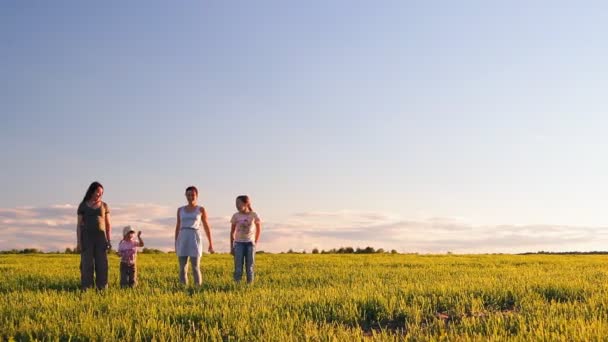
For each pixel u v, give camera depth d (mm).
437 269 23062
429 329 9758
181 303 11891
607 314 10617
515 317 10383
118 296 12703
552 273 19984
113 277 19203
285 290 13906
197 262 16016
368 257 36094
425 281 16672
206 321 10039
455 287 13812
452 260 32156
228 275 19641
